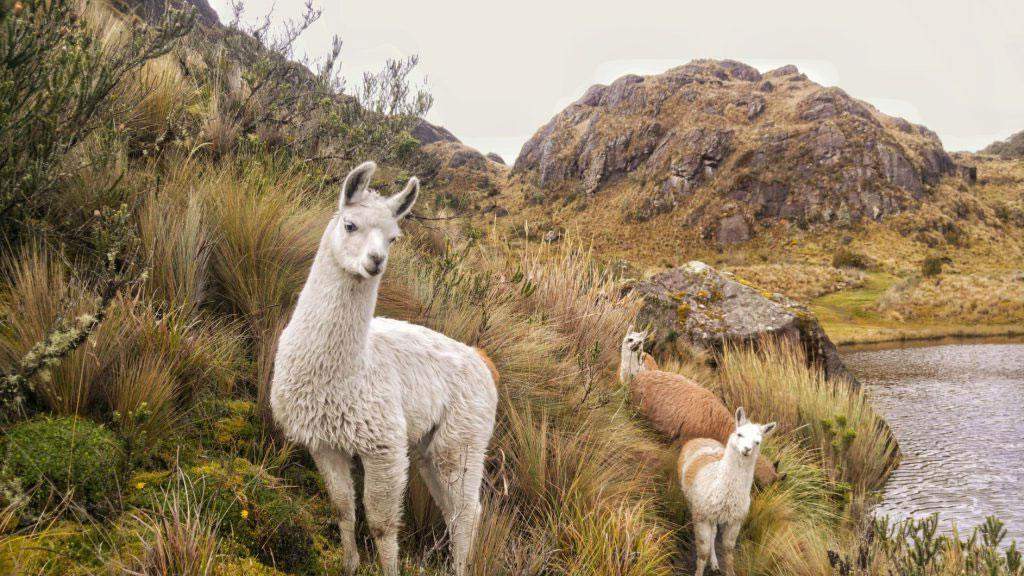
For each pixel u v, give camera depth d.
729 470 4.54
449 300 4.87
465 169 130.50
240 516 2.39
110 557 1.99
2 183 2.95
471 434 2.93
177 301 3.36
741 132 105.62
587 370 4.92
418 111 7.70
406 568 2.72
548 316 6.45
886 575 4.12
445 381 2.88
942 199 88.81
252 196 4.12
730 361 8.51
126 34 5.15
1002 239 81.94
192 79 5.75
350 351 2.38
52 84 3.08
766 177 93.56
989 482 7.36
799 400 7.49
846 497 6.12
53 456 2.13
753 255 82.44
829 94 104.31
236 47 6.90
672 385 6.12
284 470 2.98
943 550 4.23
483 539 3.04
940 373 17.97
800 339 9.24
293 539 2.49
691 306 9.66
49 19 3.14
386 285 4.63
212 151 5.07
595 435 4.60
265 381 3.16
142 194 3.86
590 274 8.12
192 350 3.05
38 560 1.88
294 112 6.36
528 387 4.56
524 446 3.92
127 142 4.05
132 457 2.38
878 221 84.12
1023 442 9.34
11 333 2.60
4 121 2.78
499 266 7.16
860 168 89.44
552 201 117.88
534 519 3.73
